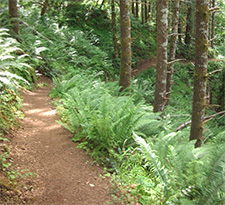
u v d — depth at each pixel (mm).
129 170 4586
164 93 8062
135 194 3824
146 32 25844
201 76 5207
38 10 17375
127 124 4980
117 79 16203
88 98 5934
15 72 8445
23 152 4480
